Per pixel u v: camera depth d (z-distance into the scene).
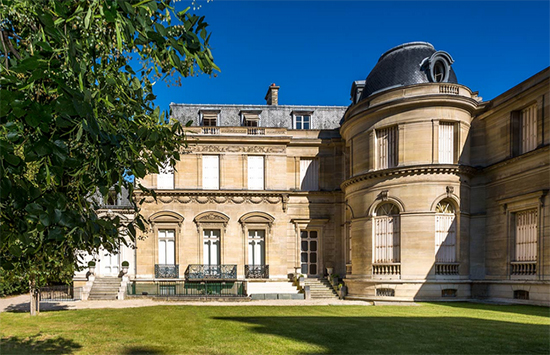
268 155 26.22
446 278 19.27
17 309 16.86
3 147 2.56
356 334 9.72
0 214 2.88
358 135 22.52
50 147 2.73
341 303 19.03
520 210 17.88
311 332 10.05
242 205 25.61
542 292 16.44
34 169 3.70
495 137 19.83
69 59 2.84
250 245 25.77
